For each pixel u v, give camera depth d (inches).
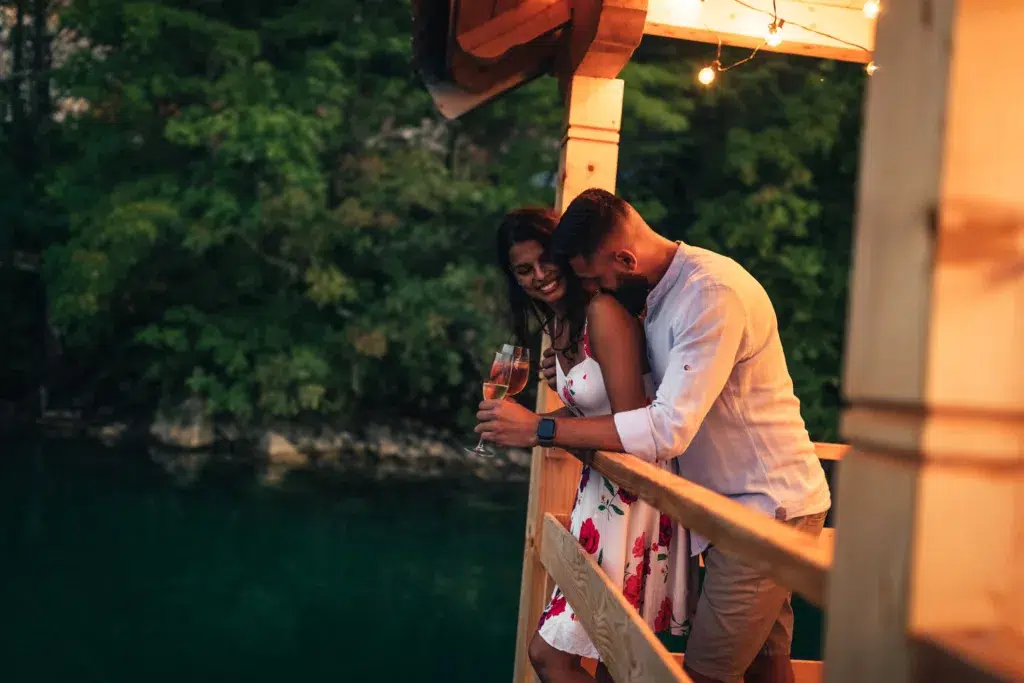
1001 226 34.2
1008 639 34.1
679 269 88.2
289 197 588.4
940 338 34.3
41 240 723.4
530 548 152.2
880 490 37.3
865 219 39.1
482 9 155.9
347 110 650.2
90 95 612.1
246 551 390.6
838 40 153.2
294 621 315.9
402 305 629.3
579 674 103.7
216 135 590.6
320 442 639.1
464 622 323.6
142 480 509.0
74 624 302.4
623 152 662.5
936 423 35.2
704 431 90.1
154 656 279.0
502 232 101.3
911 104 35.9
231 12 668.1
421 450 644.7
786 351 655.8
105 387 700.7
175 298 673.0
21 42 740.7
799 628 348.8
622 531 96.3
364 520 454.9
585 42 143.3
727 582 86.6
